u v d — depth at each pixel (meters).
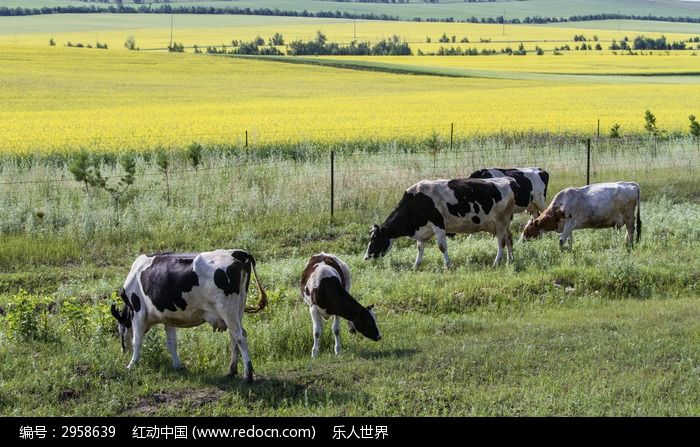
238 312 10.17
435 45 155.50
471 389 9.84
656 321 12.66
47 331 12.44
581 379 10.16
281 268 16.83
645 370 10.48
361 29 189.62
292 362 11.18
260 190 23.06
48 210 20.38
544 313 13.63
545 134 36.81
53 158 31.73
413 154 31.09
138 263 10.66
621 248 17.62
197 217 20.48
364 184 23.34
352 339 12.38
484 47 150.88
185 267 10.19
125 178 22.70
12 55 89.88
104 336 12.18
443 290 14.75
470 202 17.28
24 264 17.48
